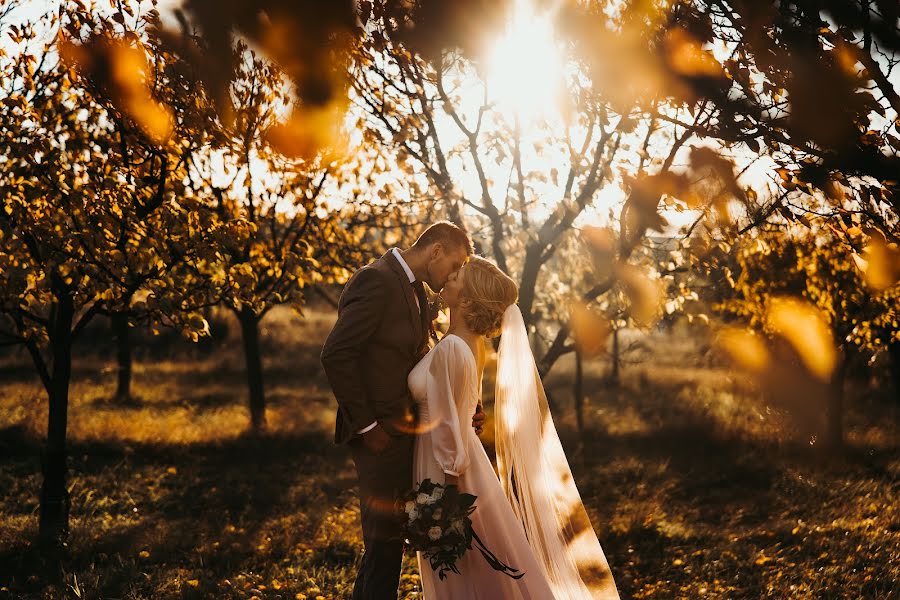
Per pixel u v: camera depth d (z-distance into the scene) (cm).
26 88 586
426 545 326
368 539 355
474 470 355
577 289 1019
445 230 362
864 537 623
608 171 600
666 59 384
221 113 495
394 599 356
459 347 346
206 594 516
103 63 496
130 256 565
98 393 1812
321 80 421
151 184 584
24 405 1453
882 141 319
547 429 390
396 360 350
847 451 1111
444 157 675
